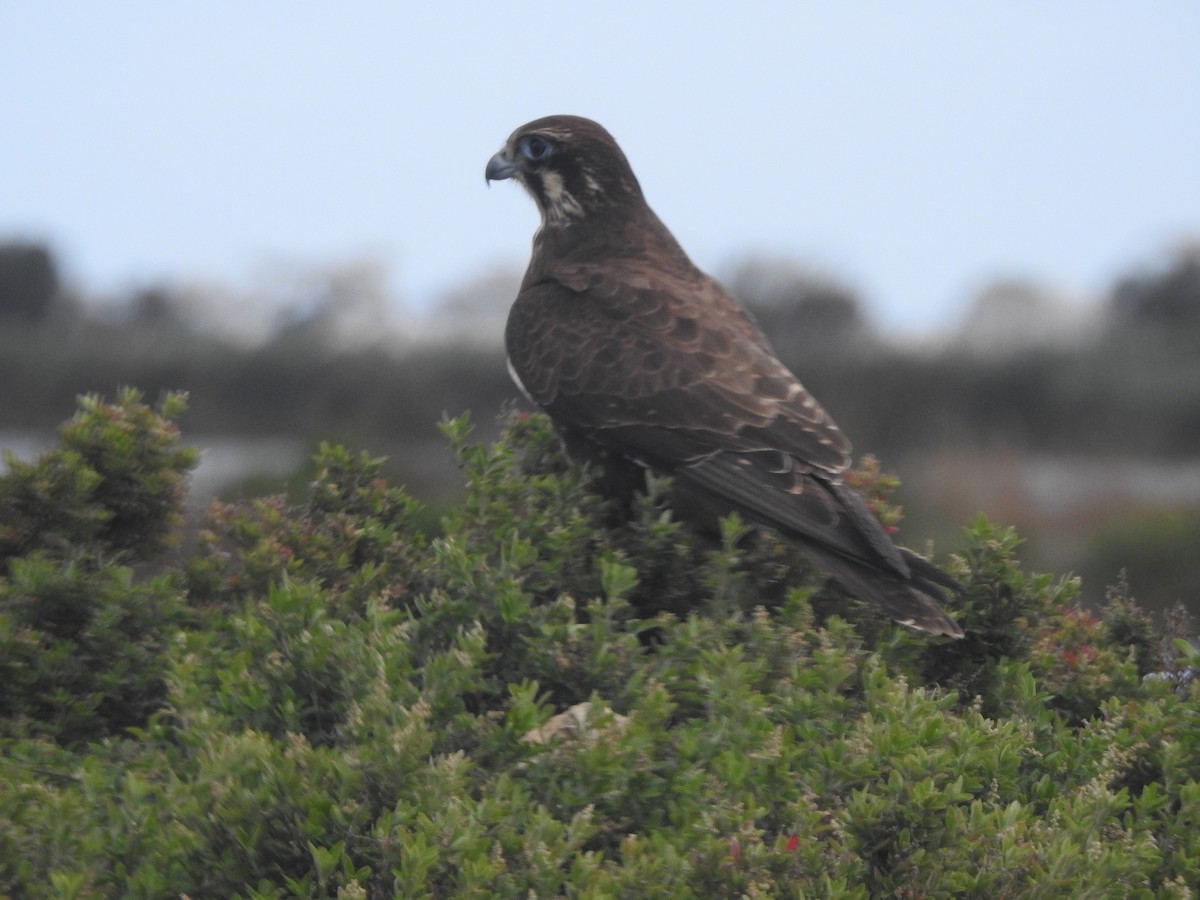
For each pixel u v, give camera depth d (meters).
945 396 70.62
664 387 12.48
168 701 9.60
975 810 7.71
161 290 90.19
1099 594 33.38
